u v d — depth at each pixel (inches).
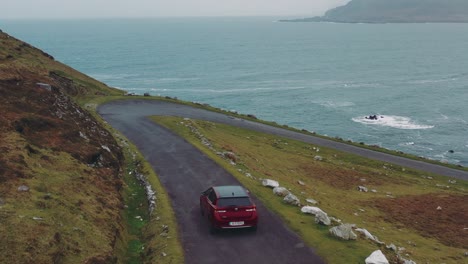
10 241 609.0
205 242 783.1
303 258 715.4
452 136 4124.0
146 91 7032.5
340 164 2118.6
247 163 1578.5
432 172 2245.3
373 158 2372.0
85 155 1093.1
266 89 7135.8
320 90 6953.7
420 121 4726.9
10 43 2751.0
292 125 4653.1
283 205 996.6
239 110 5502.0
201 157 1460.4
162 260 706.2
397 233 1197.7
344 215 1214.9
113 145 1421.0
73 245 663.1
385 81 7869.1
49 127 1146.0
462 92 6545.3
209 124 2357.3
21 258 585.6
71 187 877.8
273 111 5408.5
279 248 755.4
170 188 1117.7
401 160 2431.1
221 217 801.6
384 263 681.0
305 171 1863.9
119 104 2684.5
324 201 1352.1
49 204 753.6
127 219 921.5
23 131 1051.3
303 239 794.2
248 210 812.6
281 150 2178.9
